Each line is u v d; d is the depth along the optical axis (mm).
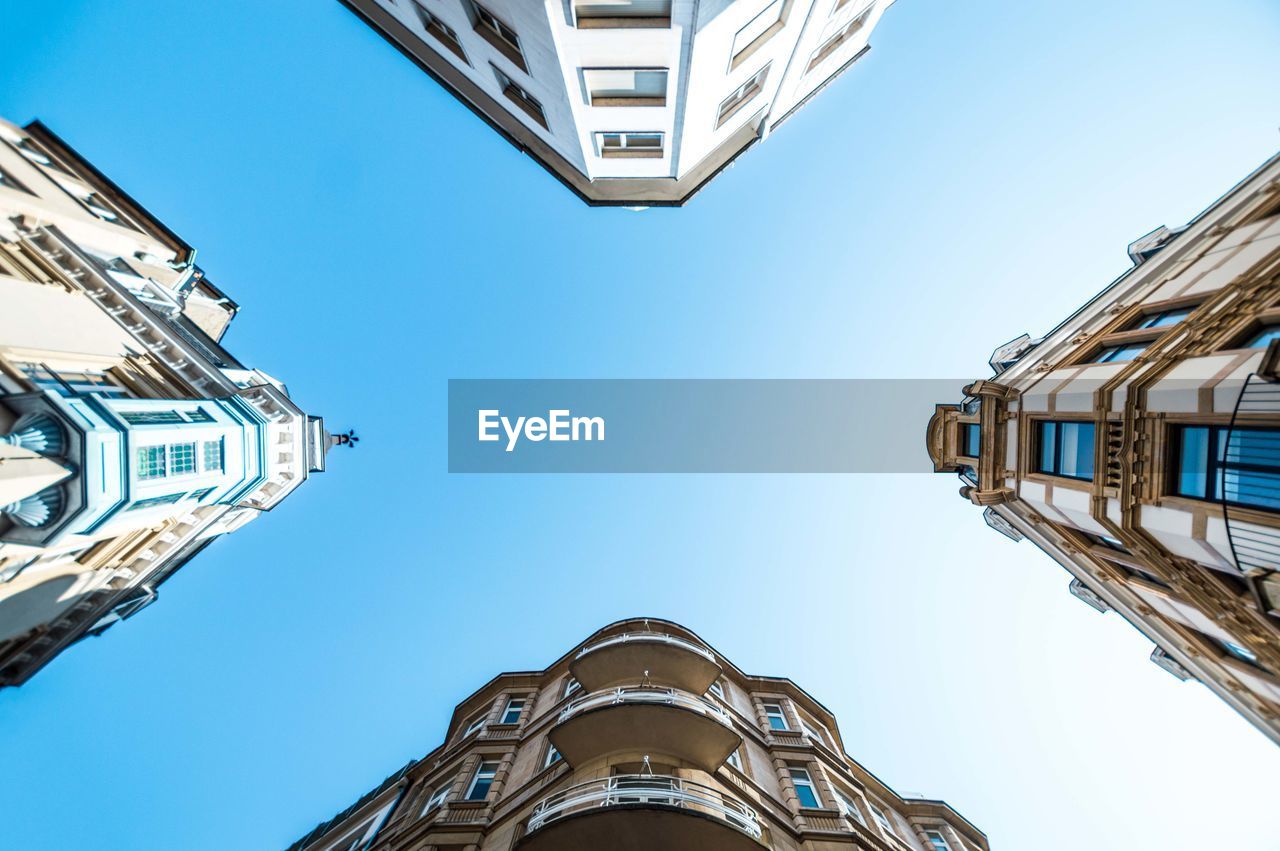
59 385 12062
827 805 16344
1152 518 10820
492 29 17203
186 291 23859
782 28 16688
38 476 9961
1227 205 13703
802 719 22953
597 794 11680
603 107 17375
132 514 12914
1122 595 15617
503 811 15805
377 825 21688
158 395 15742
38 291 13477
